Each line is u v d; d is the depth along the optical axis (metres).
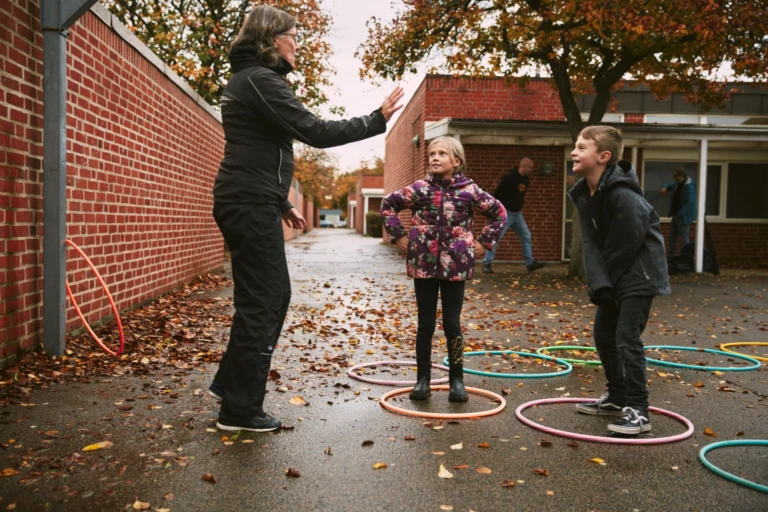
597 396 4.40
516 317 7.83
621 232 3.53
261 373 3.39
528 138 14.38
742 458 3.15
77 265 5.60
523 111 15.69
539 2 11.03
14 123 4.50
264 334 3.38
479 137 14.23
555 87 13.62
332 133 3.31
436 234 4.14
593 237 3.71
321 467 2.91
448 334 4.23
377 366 5.12
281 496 2.60
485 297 9.48
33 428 3.34
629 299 3.56
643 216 3.50
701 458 3.06
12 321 4.51
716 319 7.94
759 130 13.06
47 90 4.79
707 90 12.84
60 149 4.80
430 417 3.72
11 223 4.47
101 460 2.93
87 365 4.70
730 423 3.77
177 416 3.59
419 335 4.25
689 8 9.98
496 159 15.16
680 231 13.32
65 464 2.87
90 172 5.91
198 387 4.21
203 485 2.69
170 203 8.90
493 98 15.63
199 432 3.34
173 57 17.97
